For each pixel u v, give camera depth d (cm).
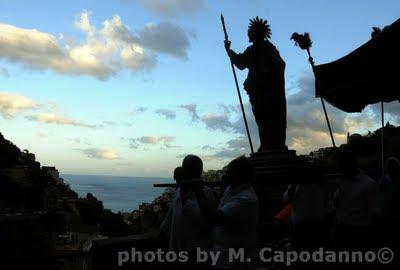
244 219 454
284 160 960
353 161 618
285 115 1085
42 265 616
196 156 507
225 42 1134
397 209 614
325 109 1045
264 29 1098
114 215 12756
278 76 1082
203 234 491
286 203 768
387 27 630
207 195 501
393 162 671
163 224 569
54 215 8912
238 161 476
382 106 909
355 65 691
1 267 593
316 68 770
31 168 12319
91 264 684
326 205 706
